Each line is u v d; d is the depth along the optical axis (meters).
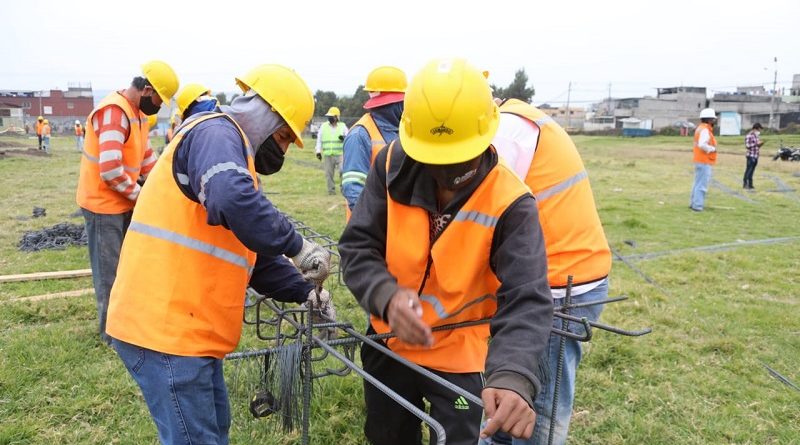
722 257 8.27
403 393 2.58
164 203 2.34
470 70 2.04
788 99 92.75
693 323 5.65
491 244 2.10
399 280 2.24
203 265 2.33
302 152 30.92
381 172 2.20
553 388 2.89
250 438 3.52
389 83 4.20
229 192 2.10
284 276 2.79
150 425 3.72
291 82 2.56
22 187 15.37
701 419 4.02
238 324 2.50
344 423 3.80
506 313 1.93
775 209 12.78
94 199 4.64
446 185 2.07
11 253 8.02
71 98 88.25
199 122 2.33
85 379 4.26
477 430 2.45
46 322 5.41
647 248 8.85
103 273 4.75
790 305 6.28
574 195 2.90
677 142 49.06
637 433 3.83
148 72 4.74
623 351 4.95
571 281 2.72
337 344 2.38
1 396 4.00
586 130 76.06
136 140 4.78
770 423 3.97
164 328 2.29
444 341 2.37
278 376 2.38
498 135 2.84
